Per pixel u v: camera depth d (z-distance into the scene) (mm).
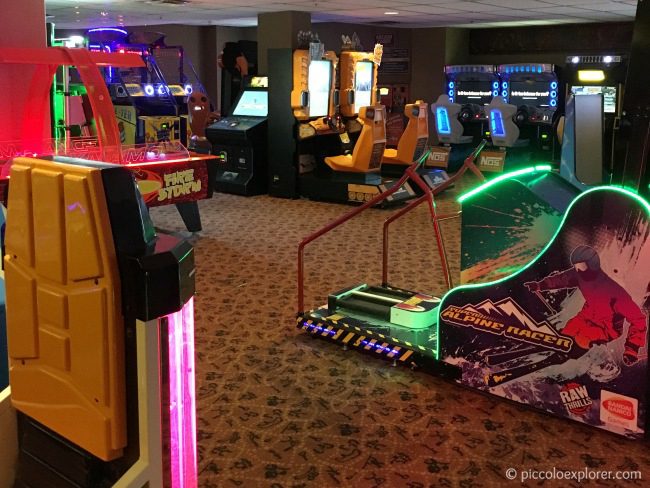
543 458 2807
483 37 14039
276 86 9312
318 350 3969
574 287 2924
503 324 3207
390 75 14383
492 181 3186
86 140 5949
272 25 9695
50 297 1397
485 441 2945
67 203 1308
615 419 2916
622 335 2820
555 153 12422
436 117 13016
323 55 9438
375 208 8602
